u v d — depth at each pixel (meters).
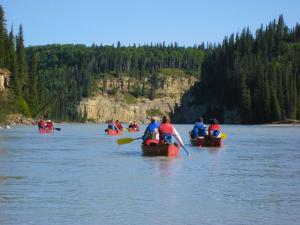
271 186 17.42
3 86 129.12
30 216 12.52
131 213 12.93
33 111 146.88
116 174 20.08
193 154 30.70
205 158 28.00
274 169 22.62
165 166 23.30
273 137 60.00
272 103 168.00
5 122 110.94
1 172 20.55
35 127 99.81
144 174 20.17
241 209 13.54
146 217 12.53
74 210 13.21
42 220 12.13
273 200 14.80
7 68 133.25
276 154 31.39
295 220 12.37
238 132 82.38
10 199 14.56
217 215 12.83
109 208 13.49
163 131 29.31
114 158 27.23
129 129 78.56
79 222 11.99
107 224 11.84
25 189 16.23
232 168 22.88
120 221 12.12
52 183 17.52
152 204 14.04
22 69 144.12
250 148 37.22
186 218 12.48
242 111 177.75
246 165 24.30
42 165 23.33
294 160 27.17
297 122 165.00
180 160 26.50
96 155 29.20
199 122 38.59
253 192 16.14
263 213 13.08
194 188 16.75
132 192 15.83
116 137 56.03
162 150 28.56
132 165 23.62
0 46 132.00
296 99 169.00
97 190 16.14
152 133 29.66
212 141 37.31
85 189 16.30
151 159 26.91
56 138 51.47
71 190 16.09
